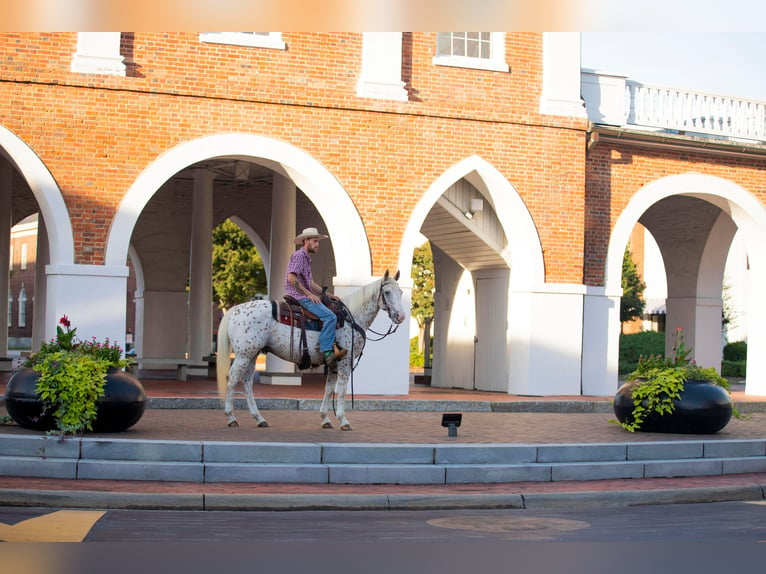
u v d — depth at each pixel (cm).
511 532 830
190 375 2270
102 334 1642
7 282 2261
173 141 1697
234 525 835
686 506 1016
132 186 1670
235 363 1270
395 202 1825
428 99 1853
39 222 2122
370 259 1808
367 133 1809
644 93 2089
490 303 2114
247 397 1296
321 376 2358
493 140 1894
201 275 2289
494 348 2089
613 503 1014
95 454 1038
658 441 1230
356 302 1298
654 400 1351
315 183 1775
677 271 2450
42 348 1166
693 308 2411
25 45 1619
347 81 1802
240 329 1266
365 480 1045
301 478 1034
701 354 2406
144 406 1183
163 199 2588
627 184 2027
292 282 1272
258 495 935
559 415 1656
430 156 1850
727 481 1130
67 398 1088
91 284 1639
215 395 1598
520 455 1127
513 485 1066
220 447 1048
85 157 1648
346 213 1791
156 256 2595
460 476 1071
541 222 1927
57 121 1634
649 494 1031
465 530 837
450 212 1953
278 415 1469
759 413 1844
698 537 813
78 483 970
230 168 2373
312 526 842
